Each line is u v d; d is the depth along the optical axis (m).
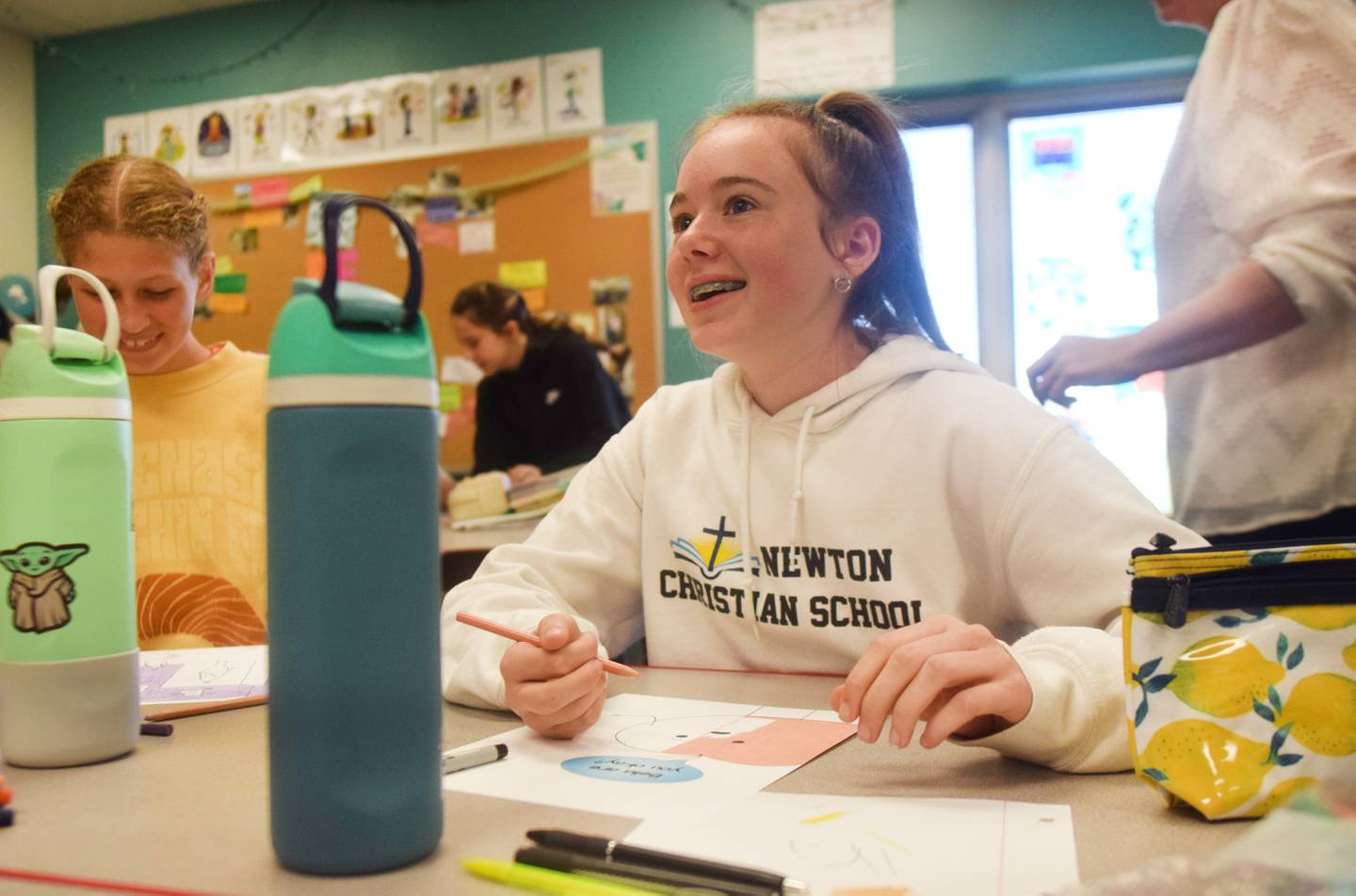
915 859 0.45
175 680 0.86
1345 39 1.56
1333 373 1.67
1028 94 2.86
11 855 0.47
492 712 0.80
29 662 0.60
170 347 1.32
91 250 1.21
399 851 0.44
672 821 0.51
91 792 0.56
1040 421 0.97
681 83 3.03
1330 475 1.71
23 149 3.63
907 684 0.61
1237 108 1.68
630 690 0.87
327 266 0.44
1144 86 2.78
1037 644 0.68
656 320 3.06
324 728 0.43
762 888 0.41
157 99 3.52
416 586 0.45
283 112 3.39
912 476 1.00
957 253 2.95
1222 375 1.81
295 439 0.43
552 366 3.01
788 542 1.04
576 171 3.12
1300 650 0.53
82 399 0.61
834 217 1.03
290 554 0.43
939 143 2.96
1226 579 0.55
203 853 0.46
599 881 0.42
